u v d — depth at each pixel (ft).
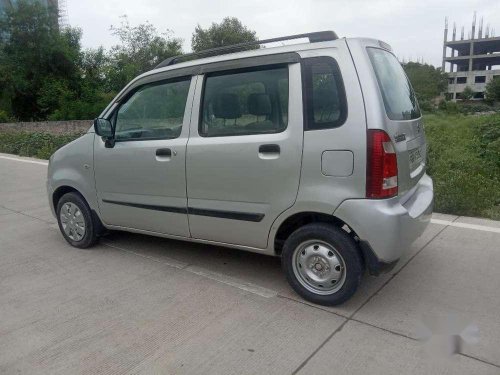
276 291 11.84
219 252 14.75
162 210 13.03
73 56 100.99
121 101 13.85
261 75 10.95
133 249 15.37
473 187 20.42
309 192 10.24
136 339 9.76
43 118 101.04
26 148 45.70
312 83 10.18
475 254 13.84
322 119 10.03
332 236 10.30
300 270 11.11
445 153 34.68
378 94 9.70
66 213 15.67
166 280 12.76
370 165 9.51
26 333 10.13
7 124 75.61
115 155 13.70
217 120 11.72
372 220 9.61
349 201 9.79
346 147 9.68
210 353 9.16
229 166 11.33
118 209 14.15
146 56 121.90
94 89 103.40
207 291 11.97
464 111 174.40
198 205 12.20
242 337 9.69
